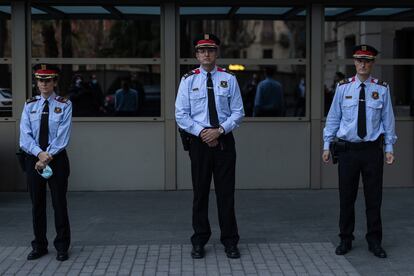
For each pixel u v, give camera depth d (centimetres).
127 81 878
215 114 555
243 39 888
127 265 545
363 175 570
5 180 874
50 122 540
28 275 520
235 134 882
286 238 630
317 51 876
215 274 521
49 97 547
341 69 884
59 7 868
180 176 883
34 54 870
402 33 898
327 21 884
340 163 571
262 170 886
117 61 877
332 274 520
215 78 560
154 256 570
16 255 574
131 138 878
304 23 887
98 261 556
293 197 834
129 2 853
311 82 879
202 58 554
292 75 888
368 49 555
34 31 868
